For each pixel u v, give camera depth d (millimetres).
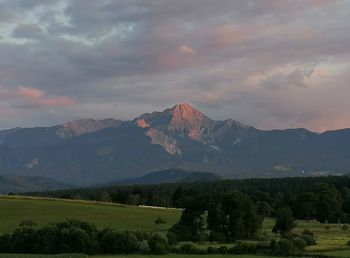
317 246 121250
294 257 106188
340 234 151000
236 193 148375
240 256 106000
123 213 185750
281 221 154500
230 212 143750
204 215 150625
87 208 192000
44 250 109750
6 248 111688
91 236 112438
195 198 147250
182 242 129250
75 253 107750
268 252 111000
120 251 111250
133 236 113188
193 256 106375
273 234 151500
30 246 110500
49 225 114750
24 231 113188
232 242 135000
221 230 143250
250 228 145000
